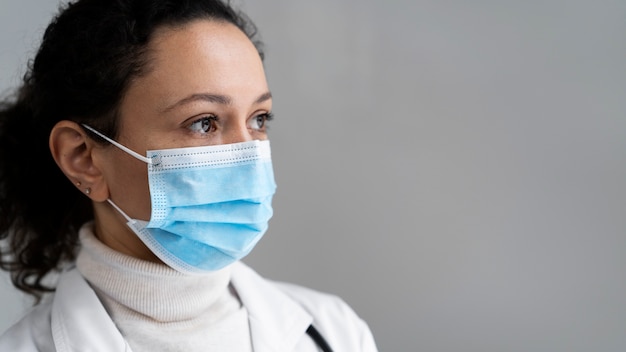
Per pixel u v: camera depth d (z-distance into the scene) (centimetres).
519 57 162
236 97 98
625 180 158
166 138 98
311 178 177
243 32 105
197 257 103
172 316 104
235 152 101
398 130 172
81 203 123
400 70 170
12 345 105
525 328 169
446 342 175
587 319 164
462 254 171
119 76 97
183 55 96
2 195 122
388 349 179
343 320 127
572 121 160
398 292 177
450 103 168
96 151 103
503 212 167
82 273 110
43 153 117
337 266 179
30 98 113
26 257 128
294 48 173
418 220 174
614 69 156
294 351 115
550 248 165
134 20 98
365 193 176
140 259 108
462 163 169
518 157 165
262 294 122
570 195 162
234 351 107
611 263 161
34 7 153
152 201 98
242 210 104
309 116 175
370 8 170
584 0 156
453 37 166
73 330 103
